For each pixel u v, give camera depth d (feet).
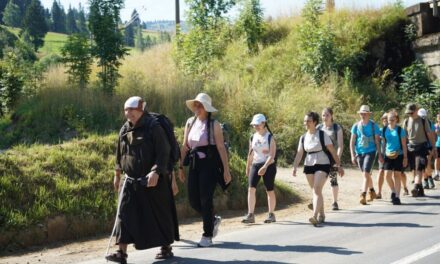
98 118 55.31
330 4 83.97
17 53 70.54
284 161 54.90
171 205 22.56
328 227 29.40
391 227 28.68
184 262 22.31
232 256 23.17
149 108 58.65
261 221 32.73
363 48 74.43
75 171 33.24
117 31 61.93
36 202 29.35
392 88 71.26
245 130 57.67
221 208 36.32
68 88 59.52
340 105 64.13
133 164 21.52
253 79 71.20
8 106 59.11
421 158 40.50
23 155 33.73
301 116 60.08
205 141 24.99
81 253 25.84
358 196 41.57
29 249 27.12
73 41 61.98
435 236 26.12
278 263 21.76
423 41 72.54
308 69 70.90
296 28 81.00
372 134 37.11
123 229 21.20
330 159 30.27
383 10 79.51
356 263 21.52
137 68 78.48
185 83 62.59
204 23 80.38
